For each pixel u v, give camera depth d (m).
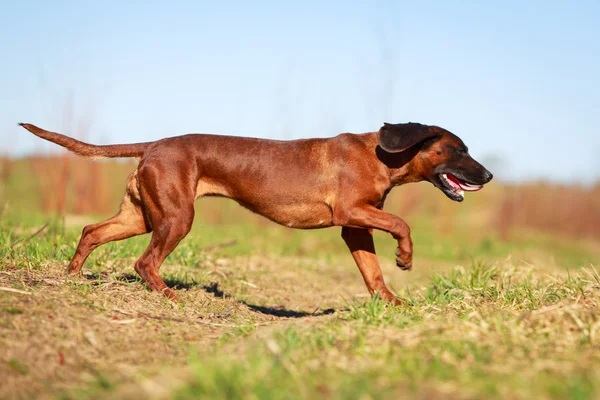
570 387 3.69
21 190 20.03
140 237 9.73
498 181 26.22
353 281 10.71
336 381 3.91
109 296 6.09
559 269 10.74
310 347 4.82
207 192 6.98
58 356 4.69
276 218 7.11
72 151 6.85
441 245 17.17
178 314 6.16
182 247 9.70
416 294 7.57
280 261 11.48
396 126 6.78
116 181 21.19
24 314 5.16
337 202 6.83
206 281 8.73
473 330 5.04
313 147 7.02
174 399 3.70
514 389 3.77
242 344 5.16
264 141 7.07
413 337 4.90
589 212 24.69
